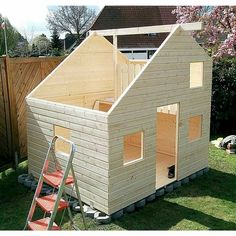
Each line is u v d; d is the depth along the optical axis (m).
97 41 7.79
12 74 7.53
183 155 6.83
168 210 5.79
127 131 5.49
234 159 8.37
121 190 5.57
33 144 6.84
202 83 7.09
